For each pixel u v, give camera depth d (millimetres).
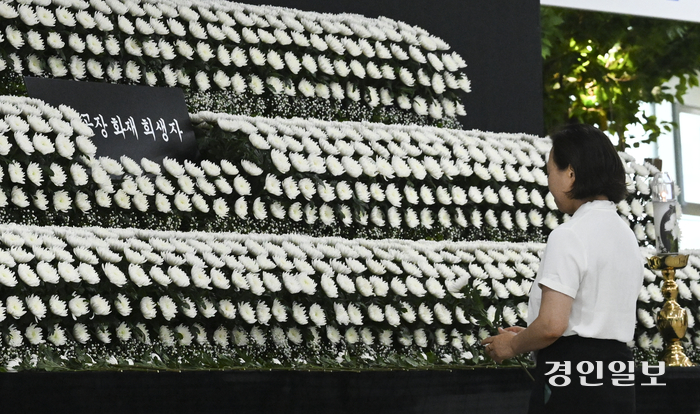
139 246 12180
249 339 12781
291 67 17047
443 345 14219
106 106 14234
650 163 19062
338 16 18516
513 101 20609
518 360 13695
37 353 10633
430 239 16516
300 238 13961
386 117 18344
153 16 16016
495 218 17047
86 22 15125
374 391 11164
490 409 12039
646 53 31266
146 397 9641
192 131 15008
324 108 17656
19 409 9000
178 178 14070
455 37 20203
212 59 16719
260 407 10336
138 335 11617
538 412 8625
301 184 14883
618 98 31141
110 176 13641
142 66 15891
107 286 11523
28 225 12398
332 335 13203
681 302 16938
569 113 31062
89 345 11445
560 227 8656
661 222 14750
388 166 15789
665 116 32000
